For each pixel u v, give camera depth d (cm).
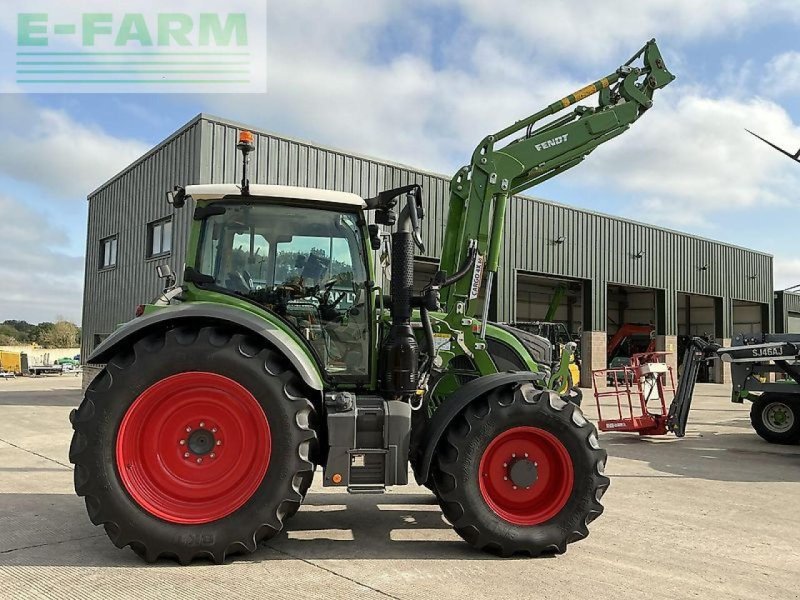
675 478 691
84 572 366
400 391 417
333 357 442
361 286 451
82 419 375
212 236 442
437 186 1606
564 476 412
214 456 390
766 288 2967
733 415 1398
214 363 382
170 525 375
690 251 2522
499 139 554
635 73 603
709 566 396
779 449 914
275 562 386
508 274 1852
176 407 388
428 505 533
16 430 1013
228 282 439
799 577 379
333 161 1426
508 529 398
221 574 363
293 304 443
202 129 1270
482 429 404
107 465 372
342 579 358
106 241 1819
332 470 396
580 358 2128
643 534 466
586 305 2122
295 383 398
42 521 477
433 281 455
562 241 2003
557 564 392
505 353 545
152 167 1506
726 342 2694
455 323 518
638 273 2288
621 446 937
